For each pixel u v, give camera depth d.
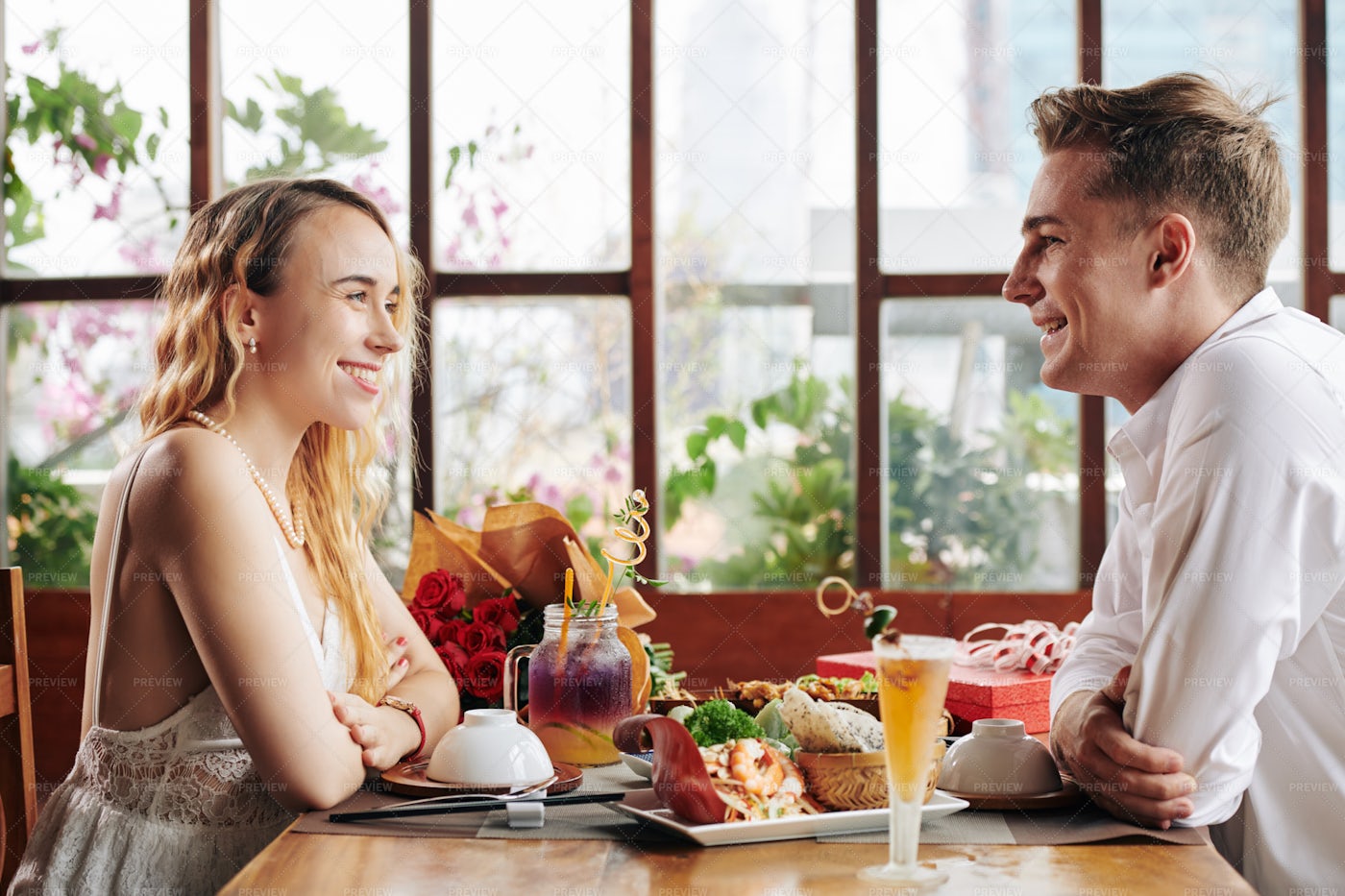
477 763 1.27
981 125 3.00
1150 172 1.30
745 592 2.94
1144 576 1.39
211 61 3.03
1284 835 1.28
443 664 1.69
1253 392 1.19
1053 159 1.37
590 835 1.11
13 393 3.08
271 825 1.41
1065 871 1.00
